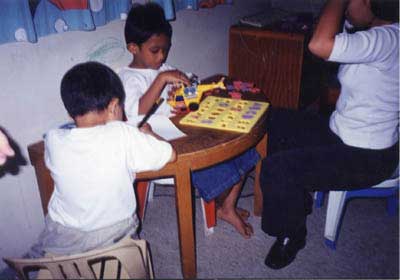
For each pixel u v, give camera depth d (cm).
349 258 166
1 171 143
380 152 143
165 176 129
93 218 114
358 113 141
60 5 139
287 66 256
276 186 146
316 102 297
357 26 142
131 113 147
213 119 143
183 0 204
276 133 175
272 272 159
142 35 154
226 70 278
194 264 151
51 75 149
